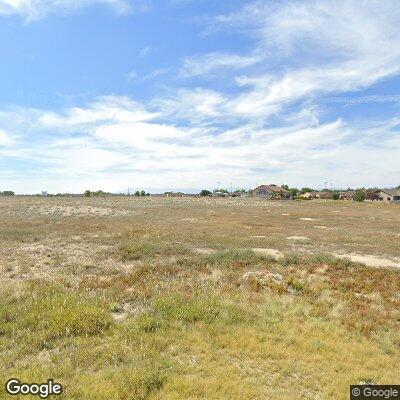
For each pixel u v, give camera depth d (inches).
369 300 413.4
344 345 286.5
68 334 283.9
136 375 221.0
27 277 469.4
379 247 829.2
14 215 1502.2
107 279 465.1
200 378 227.5
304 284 459.8
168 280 465.4
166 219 1491.1
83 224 1156.5
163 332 293.3
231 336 290.7
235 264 569.3
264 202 3309.5
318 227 1309.1
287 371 243.3
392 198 4052.7
